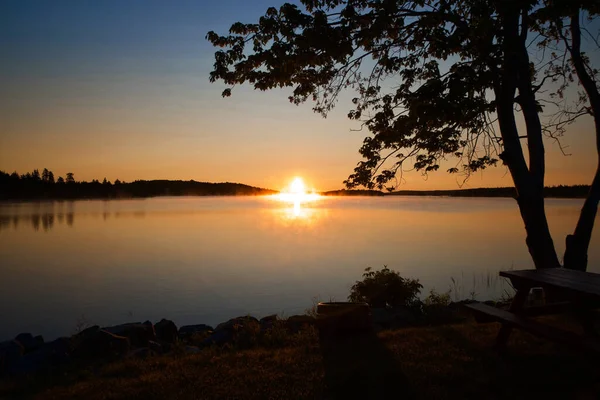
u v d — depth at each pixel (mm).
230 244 42438
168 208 146625
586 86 9070
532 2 6883
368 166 9312
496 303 10000
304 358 5844
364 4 8523
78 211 122500
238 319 9836
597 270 22297
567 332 4656
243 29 8820
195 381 5164
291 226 66000
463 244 39094
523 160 8719
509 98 8484
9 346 7762
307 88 9406
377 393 4578
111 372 5934
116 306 17719
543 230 8562
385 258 30203
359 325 6828
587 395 4195
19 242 46906
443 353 5672
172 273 25734
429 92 7266
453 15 7801
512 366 5066
